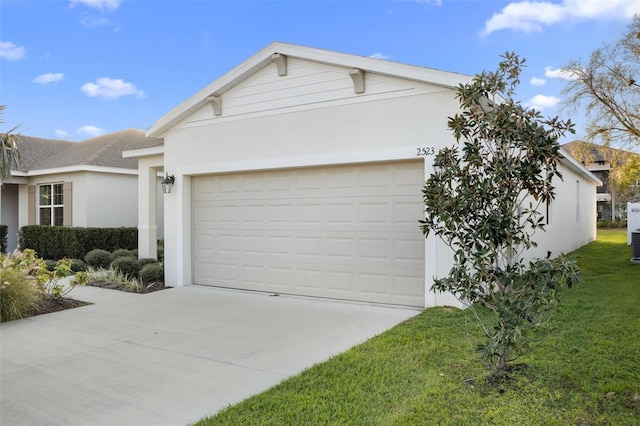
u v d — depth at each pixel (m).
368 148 7.18
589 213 20.78
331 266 7.70
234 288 8.85
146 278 9.70
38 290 7.37
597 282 8.85
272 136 8.15
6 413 3.49
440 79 6.45
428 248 6.69
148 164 11.61
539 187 4.01
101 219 14.30
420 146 6.75
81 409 3.55
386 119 7.03
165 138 9.57
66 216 14.58
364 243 7.39
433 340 5.03
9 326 6.23
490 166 3.97
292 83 7.91
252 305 7.37
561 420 3.14
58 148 17.75
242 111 8.49
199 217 9.37
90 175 14.03
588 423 3.10
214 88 8.55
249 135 8.41
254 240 8.59
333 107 7.50
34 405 3.63
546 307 3.74
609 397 3.47
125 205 14.98
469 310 6.23
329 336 5.50
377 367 4.25
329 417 3.29
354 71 7.09
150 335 5.69
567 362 4.23
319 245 7.82
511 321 3.64
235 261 8.84
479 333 5.25
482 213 3.98
